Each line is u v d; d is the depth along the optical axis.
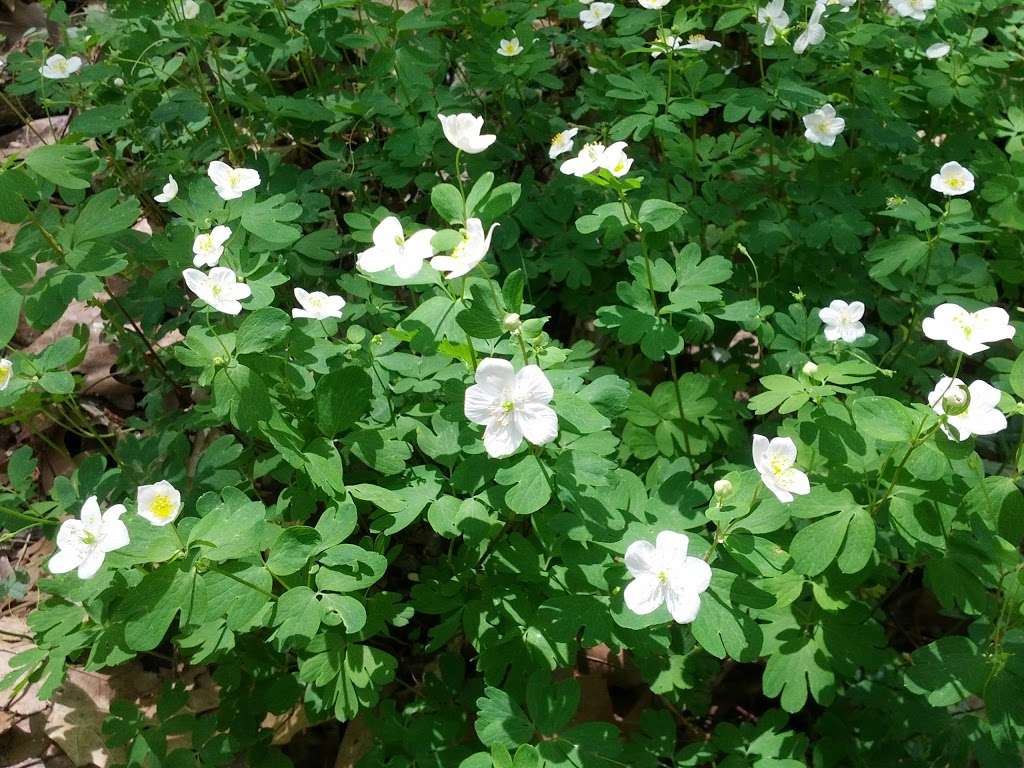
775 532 0.18
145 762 0.19
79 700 0.21
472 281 0.17
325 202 0.25
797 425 0.18
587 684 0.21
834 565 0.17
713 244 0.26
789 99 0.24
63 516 0.20
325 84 0.28
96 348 0.28
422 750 0.18
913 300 0.23
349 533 0.16
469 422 0.18
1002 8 0.32
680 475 0.17
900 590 0.22
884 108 0.25
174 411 0.24
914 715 0.18
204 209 0.20
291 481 0.20
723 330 0.25
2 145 0.34
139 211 0.19
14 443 0.27
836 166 0.26
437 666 0.21
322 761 0.21
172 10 0.26
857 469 0.17
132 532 0.15
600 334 0.26
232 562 0.15
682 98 0.24
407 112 0.26
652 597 0.15
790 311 0.22
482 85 0.26
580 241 0.24
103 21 0.31
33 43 0.29
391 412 0.19
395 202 0.29
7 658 0.22
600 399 0.17
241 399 0.17
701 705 0.19
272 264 0.20
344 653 0.17
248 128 0.28
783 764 0.17
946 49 0.27
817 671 0.17
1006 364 0.23
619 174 0.19
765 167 0.26
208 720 0.19
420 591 0.18
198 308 0.21
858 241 0.24
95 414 0.27
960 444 0.15
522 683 0.17
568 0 0.29
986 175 0.26
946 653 0.16
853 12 0.29
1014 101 0.29
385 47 0.26
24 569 0.24
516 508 0.16
